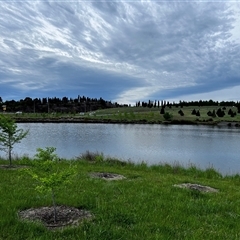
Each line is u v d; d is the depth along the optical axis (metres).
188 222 6.10
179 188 9.66
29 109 193.62
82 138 46.78
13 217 5.83
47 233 5.13
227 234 5.53
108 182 10.21
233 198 8.81
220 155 30.56
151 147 36.84
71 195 7.85
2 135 14.42
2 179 10.01
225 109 178.62
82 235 5.06
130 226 5.66
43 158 6.77
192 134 59.25
